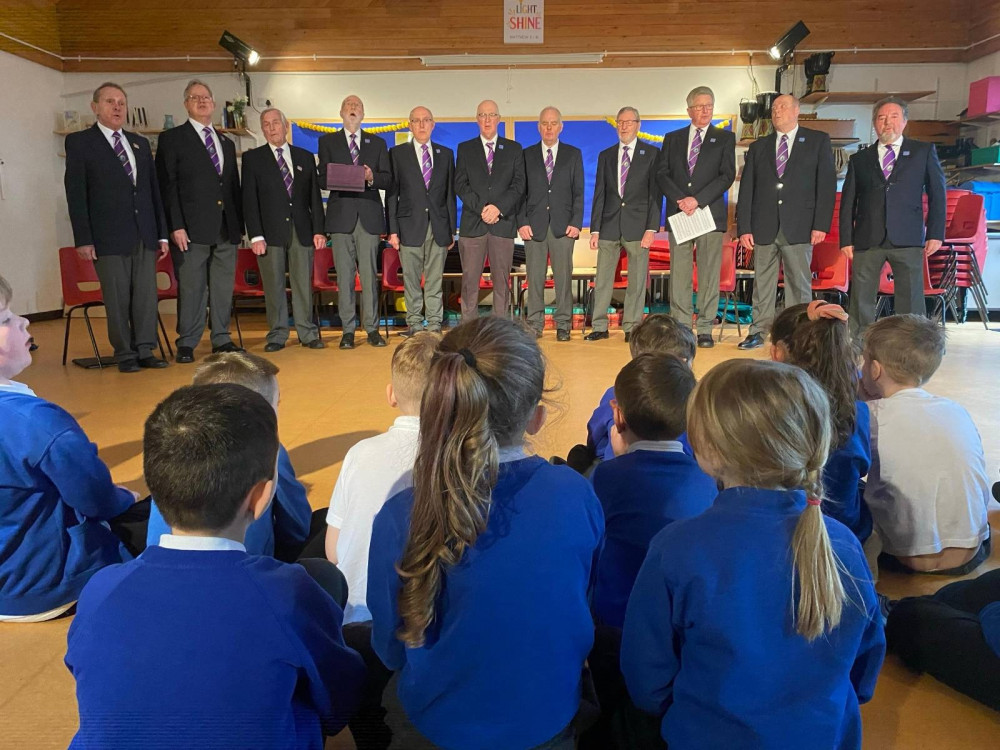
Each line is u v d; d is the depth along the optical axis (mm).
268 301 5410
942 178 4691
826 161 5117
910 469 1735
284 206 5301
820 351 1497
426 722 965
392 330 6852
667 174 5449
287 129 5352
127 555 1722
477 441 875
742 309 7051
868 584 957
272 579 872
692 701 936
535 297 5840
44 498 1560
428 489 885
